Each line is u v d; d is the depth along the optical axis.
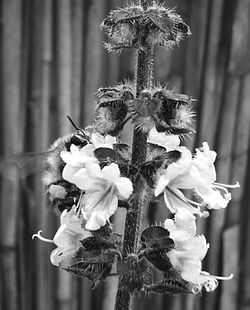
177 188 0.12
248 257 0.23
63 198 0.13
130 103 0.12
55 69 0.22
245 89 0.22
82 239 0.13
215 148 0.22
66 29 0.21
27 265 0.23
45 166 0.15
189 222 0.12
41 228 0.23
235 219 0.23
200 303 0.23
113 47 0.12
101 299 0.23
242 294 0.23
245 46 0.22
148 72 0.12
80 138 0.13
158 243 0.13
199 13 0.21
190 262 0.13
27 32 0.22
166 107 0.12
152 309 0.23
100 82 0.22
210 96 0.22
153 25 0.12
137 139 0.13
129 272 0.12
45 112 0.22
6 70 0.22
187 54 0.22
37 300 0.23
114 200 0.12
